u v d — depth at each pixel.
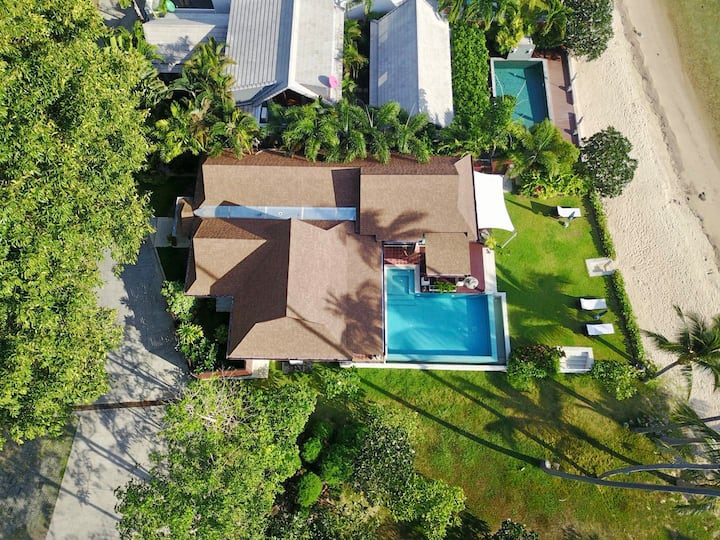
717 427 33.34
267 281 31.19
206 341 32.03
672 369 34.62
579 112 42.78
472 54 41.06
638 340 34.84
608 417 33.34
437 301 36.12
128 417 32.25
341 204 34.88
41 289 23.34
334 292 32.03
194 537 23.39
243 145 34.72
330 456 29.61
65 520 30.03
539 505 31.25
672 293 36.88
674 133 42.28
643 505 31.41
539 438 32.72
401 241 34.16
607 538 30.75
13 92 23.55
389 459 27.41
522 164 37.00
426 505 27.09
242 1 39.53
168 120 32.75
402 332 35.38
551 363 32.78
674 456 32.41
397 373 33.97
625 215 39.28
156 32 40.28
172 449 25.09
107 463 31.25
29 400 24.02
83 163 25.55
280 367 33.69
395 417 29.62
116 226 27.73
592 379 34.12
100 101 25.94
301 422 28.06
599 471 32.06
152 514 22.89
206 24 40.50
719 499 25.94
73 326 24.83
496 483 31.69
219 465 24.03
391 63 40.09
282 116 35.69
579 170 38.69
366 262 33.50
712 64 44.62
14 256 23.45
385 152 34.91
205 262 32.19
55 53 24.75
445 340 35.22
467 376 34.06
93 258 27.16
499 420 33.09
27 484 30.73
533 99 43.88
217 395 26.20
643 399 33.91
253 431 26.03
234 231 32.97
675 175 40.84
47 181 23.78
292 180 34.62
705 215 39.59
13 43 25.42
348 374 31.41
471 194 35.59
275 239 32.22
